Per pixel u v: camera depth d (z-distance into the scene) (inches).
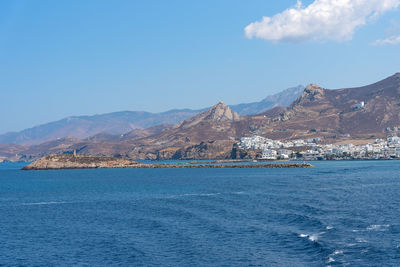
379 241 2559.1
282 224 3142.2
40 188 7268.7
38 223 3612.2
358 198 4574.3
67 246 2760.8
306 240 2637.8
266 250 2485.2
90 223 3516.2
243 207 4060.0
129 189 6589.6
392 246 2449.6
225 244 2655.0
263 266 2218.3
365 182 6820.9
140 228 3211.1
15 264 2418.8
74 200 5275.6
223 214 3686.0
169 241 2773.1
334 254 2324.1
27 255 2588.6
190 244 2682.1
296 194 5059.1
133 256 2474.2
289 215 3486.7
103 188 6909.5
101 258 2469.2
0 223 3649.1
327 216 3385.8
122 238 2903.5
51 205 4822.8
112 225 3380.9
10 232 3248.0
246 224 3201.3
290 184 6614.2
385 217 3329.2
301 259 2289.6
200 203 4483.3
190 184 7253.9
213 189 6097.4
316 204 4094.5
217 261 2327.8
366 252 2347.4
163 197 5246.1
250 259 2337.6
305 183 6766.7
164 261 2363.4
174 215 3732.8
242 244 2635.3
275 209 3846.0
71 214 4062.5
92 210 4284.0
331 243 2534.5
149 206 4416.8
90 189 6801.2
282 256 2357.3
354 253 2336.4
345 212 3582.7
